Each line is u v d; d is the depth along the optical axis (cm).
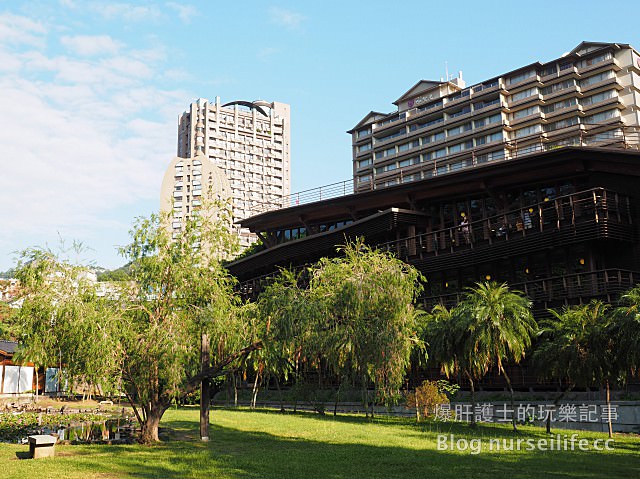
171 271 2094
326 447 2047
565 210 3575
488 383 3528
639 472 1584
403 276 2192
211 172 11512
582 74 9044
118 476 1405
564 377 2498
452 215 4372
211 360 2236
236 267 6116
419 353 2828
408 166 10744
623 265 3350
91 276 2062
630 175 3406
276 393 4925
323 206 5112
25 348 1902
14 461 1608
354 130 11975
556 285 3472
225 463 1647
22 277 1939
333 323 2141
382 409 3656
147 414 2128
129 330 1986
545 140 9075
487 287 2627
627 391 2805
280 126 17662
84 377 1970
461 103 10144
